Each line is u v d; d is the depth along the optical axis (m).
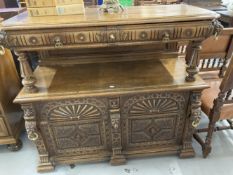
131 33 1.06
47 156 1.46
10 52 1.75
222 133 1.79
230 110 1.39
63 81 1.34
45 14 1.13
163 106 1.34
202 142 1.57
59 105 1.26
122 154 1.51
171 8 1.29
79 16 1.12
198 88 1.25
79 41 1.06
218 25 1.10
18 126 1.73
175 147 1.54
